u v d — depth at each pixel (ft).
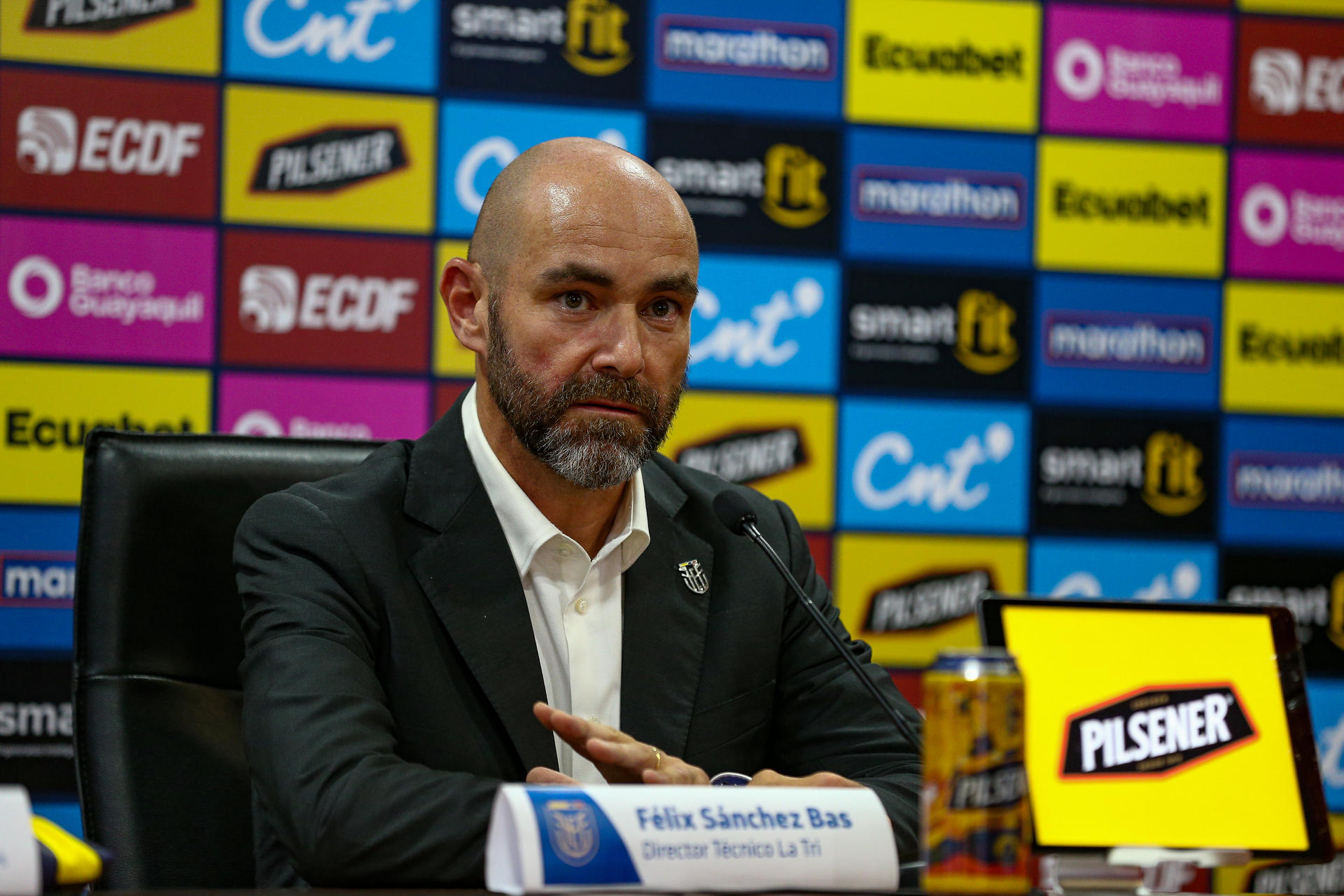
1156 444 29.01
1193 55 29.30
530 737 11.84
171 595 12.92
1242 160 29.40
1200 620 10.24
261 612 11.59
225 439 13.58
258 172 26.32
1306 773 10.02
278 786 10.05
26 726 25.18
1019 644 9.92
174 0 26.07
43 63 25.57
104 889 12.01
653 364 12.16
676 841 7.86
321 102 26.55
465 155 27.07
